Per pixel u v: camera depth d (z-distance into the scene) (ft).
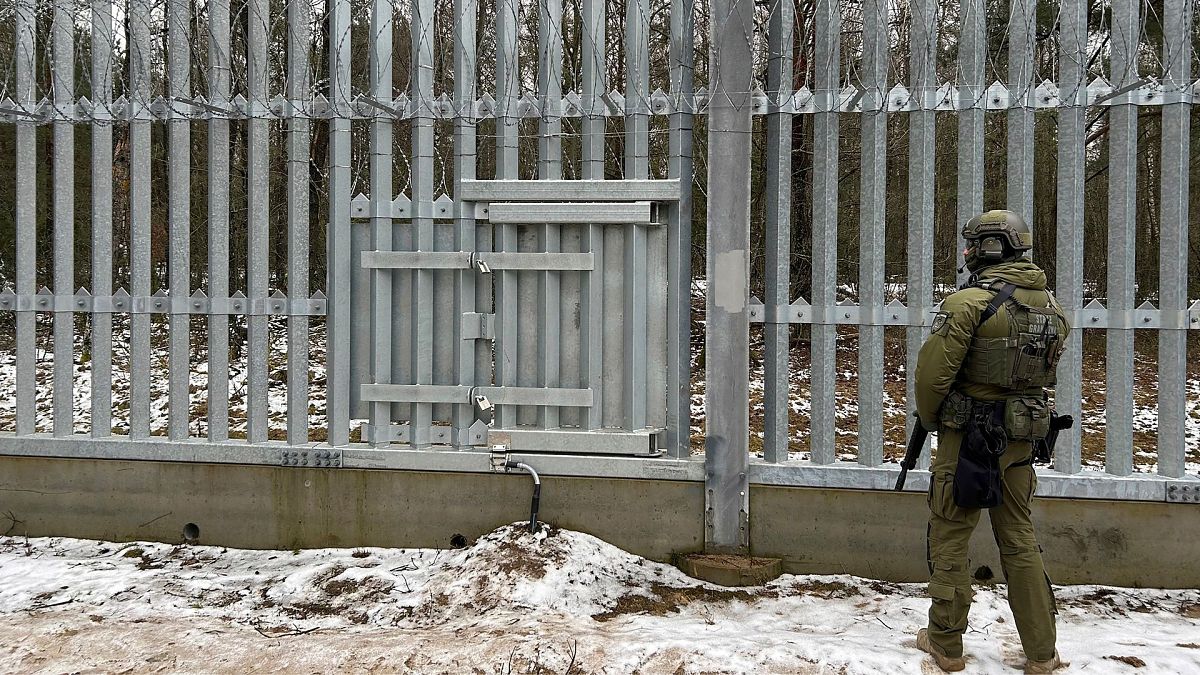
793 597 13.37
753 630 12.08
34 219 15.74
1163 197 13.11
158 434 23.47
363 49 21.74
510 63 14.53
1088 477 13.43
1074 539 13.52
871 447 14.05
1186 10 12.85
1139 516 13.33
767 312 14.24
